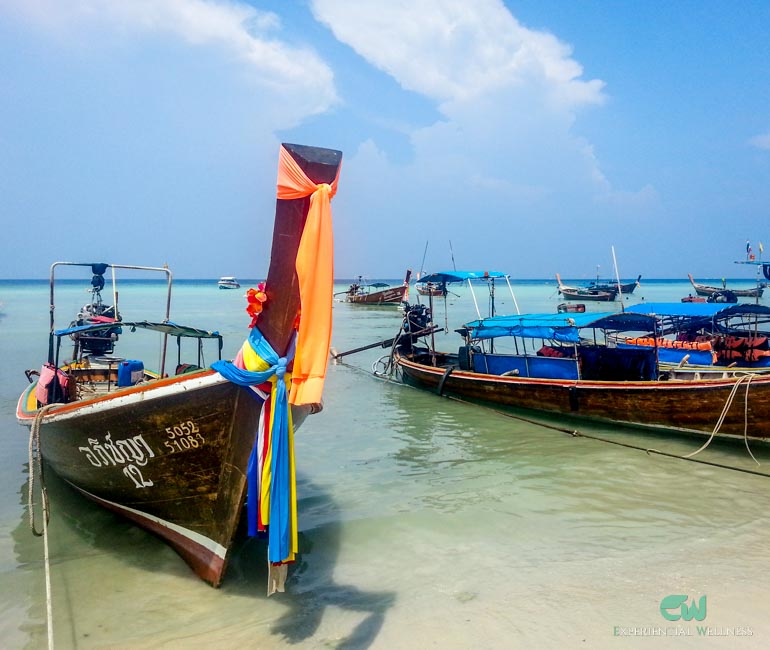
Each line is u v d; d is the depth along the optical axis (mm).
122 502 7426
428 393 17594
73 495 9086
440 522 8078
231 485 6086
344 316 47031
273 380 5688
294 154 5469
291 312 5656
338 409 15477
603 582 6359
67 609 5973
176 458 6348
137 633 5535
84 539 7629
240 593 6285
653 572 6562
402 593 6215
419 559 7004
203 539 6496
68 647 5316
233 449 5984
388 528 7895
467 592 6207
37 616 5859
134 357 22703
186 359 22672
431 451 11617
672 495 9047
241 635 5473
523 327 14883
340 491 9352
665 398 12086
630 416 12742
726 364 17031
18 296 73375
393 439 12523
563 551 7160
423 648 5227
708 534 7582
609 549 7191
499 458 11102
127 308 52156
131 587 6414
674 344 17375
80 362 13688
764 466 10438
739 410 11062
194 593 6297
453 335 32844
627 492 9195
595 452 11438
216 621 5734
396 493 9242
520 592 6176
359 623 5648
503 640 5324
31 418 9406
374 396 17219
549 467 10523
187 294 87312
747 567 6637
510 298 76812
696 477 9883
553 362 14672
